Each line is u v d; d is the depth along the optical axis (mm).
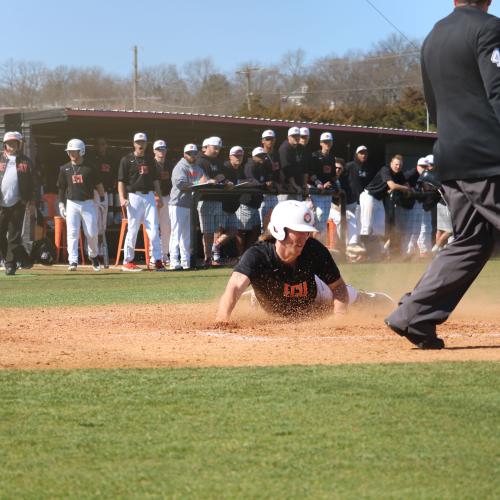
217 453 10773
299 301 22812
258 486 9609
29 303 31562
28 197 47438
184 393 13938
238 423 12094
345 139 70500
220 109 199375
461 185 17062
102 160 58969
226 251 52562
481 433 11500
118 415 12648
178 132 65438
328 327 21938
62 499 9305
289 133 52281
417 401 13188
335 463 10344
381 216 56094
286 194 52125
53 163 67250
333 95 187750
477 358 17031
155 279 43500
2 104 186125
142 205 50188
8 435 11672
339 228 55469
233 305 22391
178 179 50344
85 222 50500
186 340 20094
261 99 180750
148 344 19578
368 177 58312
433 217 59781
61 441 11375
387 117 137250
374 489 9492
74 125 60625
